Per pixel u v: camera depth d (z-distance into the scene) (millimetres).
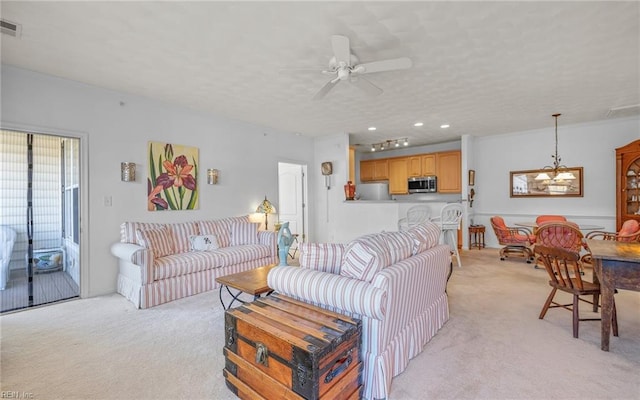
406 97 3910
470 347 2246
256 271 2963
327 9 2100
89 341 2365
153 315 2885
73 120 3334
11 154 4387
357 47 2625
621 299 3156
